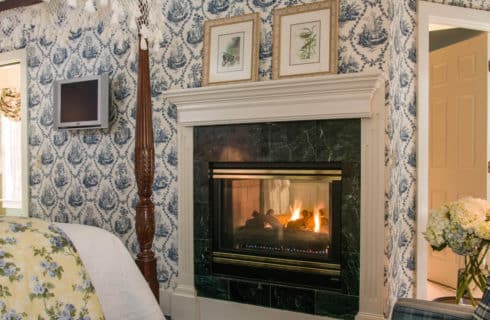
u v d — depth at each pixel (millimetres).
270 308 2537
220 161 2682
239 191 2719
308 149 2424
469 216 1864
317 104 2354
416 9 2676
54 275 1265
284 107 2441
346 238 2336
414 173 2688
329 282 2400
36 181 3482
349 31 2346
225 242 2727
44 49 3422
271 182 2643
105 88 3023
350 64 2344
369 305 2268
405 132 2674
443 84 3477
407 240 2680
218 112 2631
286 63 2498
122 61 3074
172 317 2801
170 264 2881
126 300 1555
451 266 3416
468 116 3248
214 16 2744
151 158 2039
